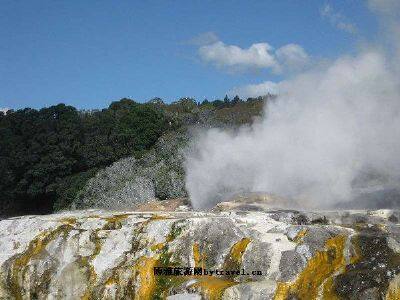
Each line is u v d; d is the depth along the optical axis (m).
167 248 16.83
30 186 42.47
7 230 20.75
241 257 15.30
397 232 14.91
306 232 15.23
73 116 45.34
